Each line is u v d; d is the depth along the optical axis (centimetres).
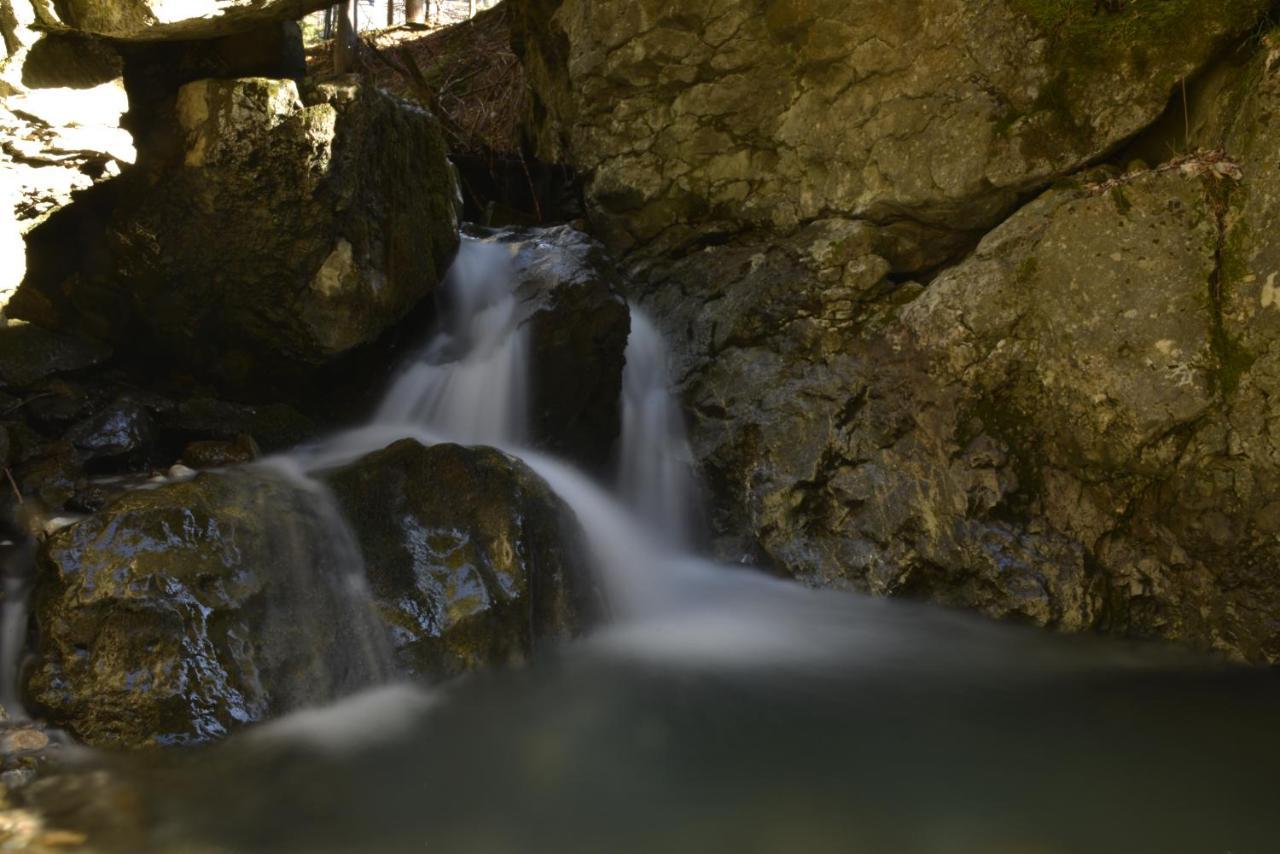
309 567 403
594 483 631
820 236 623
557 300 582
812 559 571
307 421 538
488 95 1127
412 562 428
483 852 305
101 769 335
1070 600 511
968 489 539
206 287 495
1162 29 504
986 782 362
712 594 566
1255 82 473
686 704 420
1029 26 539
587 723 396
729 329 643
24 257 434
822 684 449
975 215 576
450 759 361
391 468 450
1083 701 438
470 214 884
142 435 463
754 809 339
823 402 591
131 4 400
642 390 671
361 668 396
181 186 465
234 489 407
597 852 308
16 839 295
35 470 418
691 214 701
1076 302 510
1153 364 488
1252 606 481
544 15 804
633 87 695
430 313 585
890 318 587
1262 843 324
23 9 400
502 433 579
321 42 1428
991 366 542
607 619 496
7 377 443
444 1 1708
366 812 324
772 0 617
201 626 362
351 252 499
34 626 362
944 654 491
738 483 613
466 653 417
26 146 414
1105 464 512
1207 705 435
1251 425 469
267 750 354
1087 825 334
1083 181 533
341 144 475
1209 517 485
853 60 600
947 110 568
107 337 496
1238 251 470
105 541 364
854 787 355
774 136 650
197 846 300
